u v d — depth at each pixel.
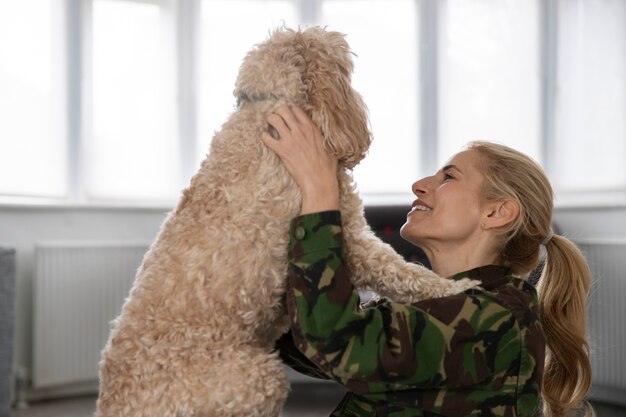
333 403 4.16
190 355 1.48
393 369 1.29
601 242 4.23
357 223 1.63
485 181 1.62
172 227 1.57
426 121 5.06
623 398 4.24
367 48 5.14
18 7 4.62
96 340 4.44
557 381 1.74
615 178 4.69
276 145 1.47
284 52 1.61
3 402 3.52
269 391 1.49
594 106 4.78
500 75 5.01
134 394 1.48
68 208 4.58
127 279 4.52
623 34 4.71
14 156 4.57
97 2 4.86
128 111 4.93
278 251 1.53
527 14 4.95
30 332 4.42
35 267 4.29
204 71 5.08
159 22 5.01
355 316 1.30
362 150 1.62
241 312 1.51
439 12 5.06
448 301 1.38
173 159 5.01
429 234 1.63
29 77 4.65
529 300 1.45
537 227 1.64
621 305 4.14
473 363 1.33
